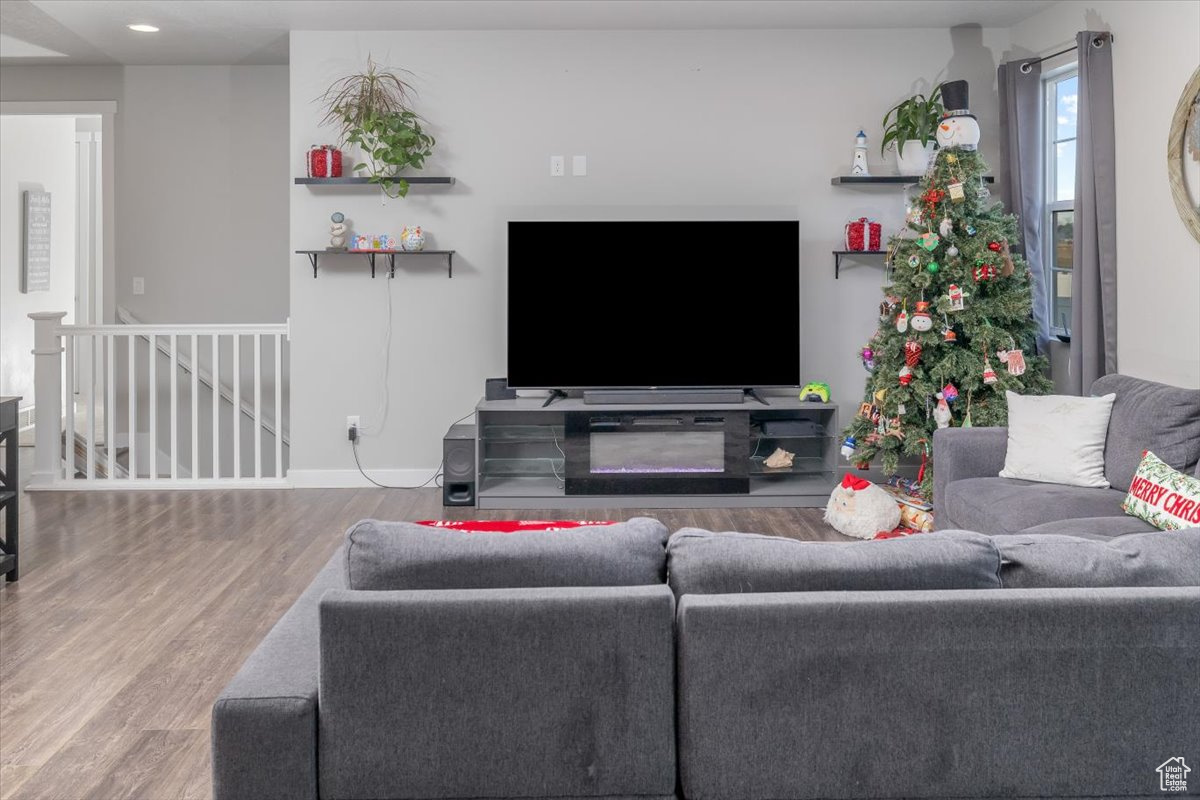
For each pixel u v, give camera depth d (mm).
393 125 5738
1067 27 5367
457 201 6059
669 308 5805
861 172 5910
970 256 5234
